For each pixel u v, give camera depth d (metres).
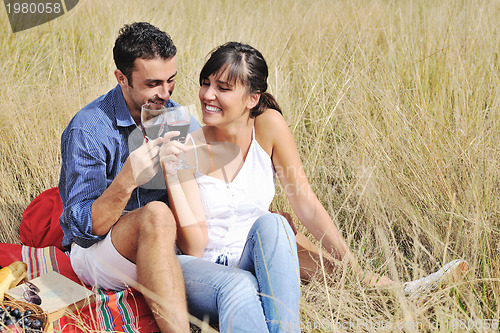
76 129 3.46
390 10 7.62
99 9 7.59
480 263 3.59
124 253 3.32
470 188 4.01
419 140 4.71
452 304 3.29
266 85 3.53
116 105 3.57
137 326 3.24
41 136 5.29
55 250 3.88
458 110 4.91
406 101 5.39
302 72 6.25
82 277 3.64
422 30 6.96
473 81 5.48
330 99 5.75
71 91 6.04
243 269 3.43
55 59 6.67
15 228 4.57
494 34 6.38
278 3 8.30
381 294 3.54
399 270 3.82
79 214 3.33
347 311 3.31
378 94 5.48
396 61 6.07
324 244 3.80
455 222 3.99
